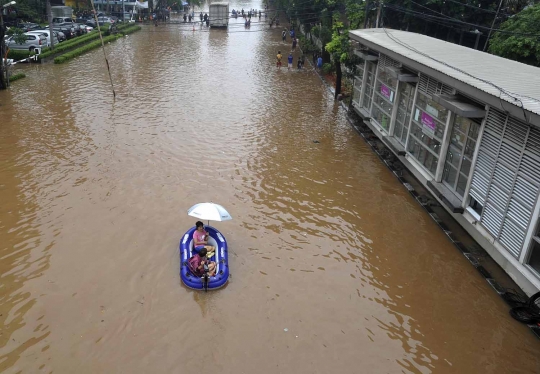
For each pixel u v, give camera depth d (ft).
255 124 68.18
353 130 68.28
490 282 34.30
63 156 52.85
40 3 143.02
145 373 25.79
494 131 34.12
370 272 35.58
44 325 28.81
